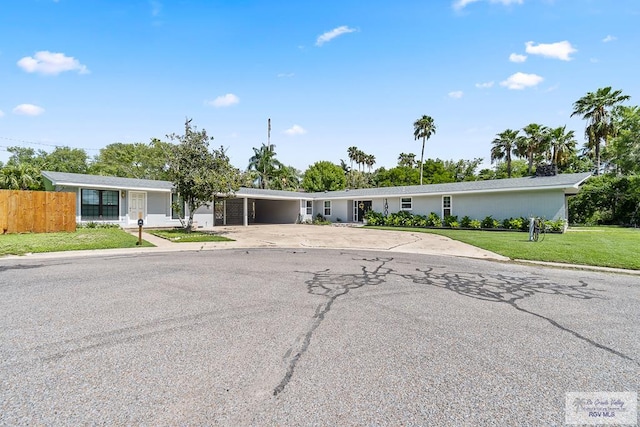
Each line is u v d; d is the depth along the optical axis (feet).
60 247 33.35
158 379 8.31
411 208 77.15
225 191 50.21
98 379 8.28
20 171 98.02
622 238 43.42
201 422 6.60
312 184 146.51
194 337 11.18
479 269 25.36
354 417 6.86
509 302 16.19
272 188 140.05
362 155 205.77
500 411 7.14
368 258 30.73
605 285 20.13
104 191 57.72
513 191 61.93
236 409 7.07
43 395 7.50
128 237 43.91
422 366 9.23
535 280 21.45
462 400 7.56
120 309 14.23
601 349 10.56
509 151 131.95
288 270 24.12
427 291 18.26
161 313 13.75
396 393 7.82
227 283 19.61
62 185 52.13
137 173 132.05
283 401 7.41
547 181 58.95
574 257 29.12
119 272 22.58
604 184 81.76
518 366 9.32
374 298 16.62
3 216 44.27
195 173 47.83
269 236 51.93
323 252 35.04
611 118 95.40
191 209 53.21
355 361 9.50
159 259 28.81
